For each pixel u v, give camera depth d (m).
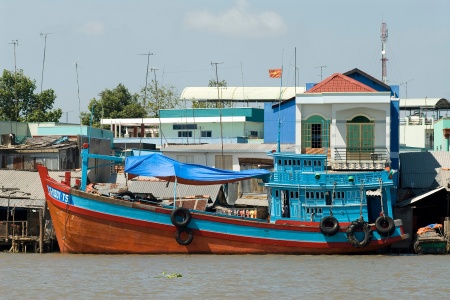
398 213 66.31
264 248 58.34
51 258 55.22
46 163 75.19
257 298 41.53
